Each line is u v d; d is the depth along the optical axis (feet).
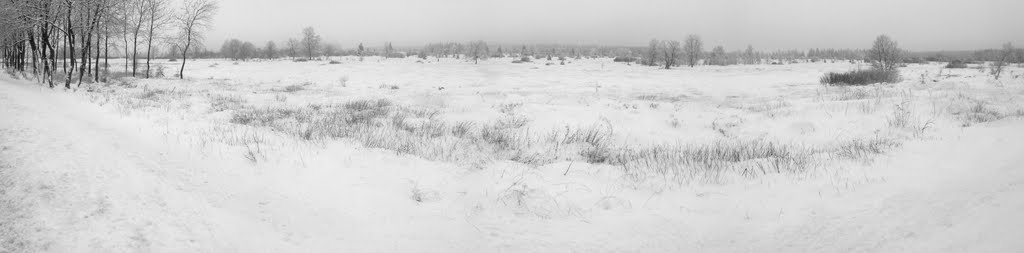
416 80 101.04
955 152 22.25
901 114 37.76
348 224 14.39
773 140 34.35
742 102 58.80
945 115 36.83
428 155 24.43
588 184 19.39
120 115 33.27
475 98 61.82
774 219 15.02
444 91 73.92
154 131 26.17
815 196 16.84
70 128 24.22
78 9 60.13
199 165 18.69
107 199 13.94
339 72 125.70
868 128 34.68
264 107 49.16
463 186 18.81
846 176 19.19
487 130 35.58
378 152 23.03
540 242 13.74
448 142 29.76
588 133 36.58
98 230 11.99
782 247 12.96
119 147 20.48
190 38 95.20
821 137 34.04
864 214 14.40
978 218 12.53
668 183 20.04
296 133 28.37
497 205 16.67
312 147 23.21
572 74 118.83
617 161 27.07
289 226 13.93
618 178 20.81
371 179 18.70
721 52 220.43
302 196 16.34
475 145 29.84
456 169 21.16
